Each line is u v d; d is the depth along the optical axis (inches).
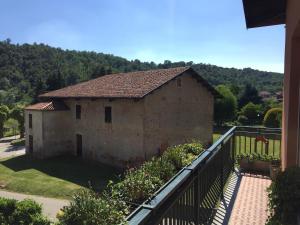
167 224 119.7
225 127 1940.2
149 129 855.7
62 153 1078.4
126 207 138.6
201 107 1011.9
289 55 206.7
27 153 1146.7
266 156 331.0
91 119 994.1
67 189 729.0
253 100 2449.6
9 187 774.5
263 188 268.1
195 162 155.4
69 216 134.6
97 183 763.4
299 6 155.6
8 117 1861.5
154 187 156.3
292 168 185.3
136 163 796.6
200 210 170.6
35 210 453.4
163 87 892.0
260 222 198.5
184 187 139.8
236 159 336.8
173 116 924.0
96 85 1075.3
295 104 204.5
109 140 934.4
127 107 878.4
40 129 1050.1
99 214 131.0
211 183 206.1
